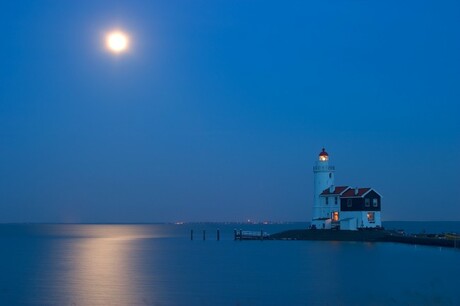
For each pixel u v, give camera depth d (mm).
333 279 75125
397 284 70000
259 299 62312
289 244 136625
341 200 146125
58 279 77812
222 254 115312
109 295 65000
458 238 123000
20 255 120000
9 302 61750
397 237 132750
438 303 59062
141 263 98688
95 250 135250
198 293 65875
